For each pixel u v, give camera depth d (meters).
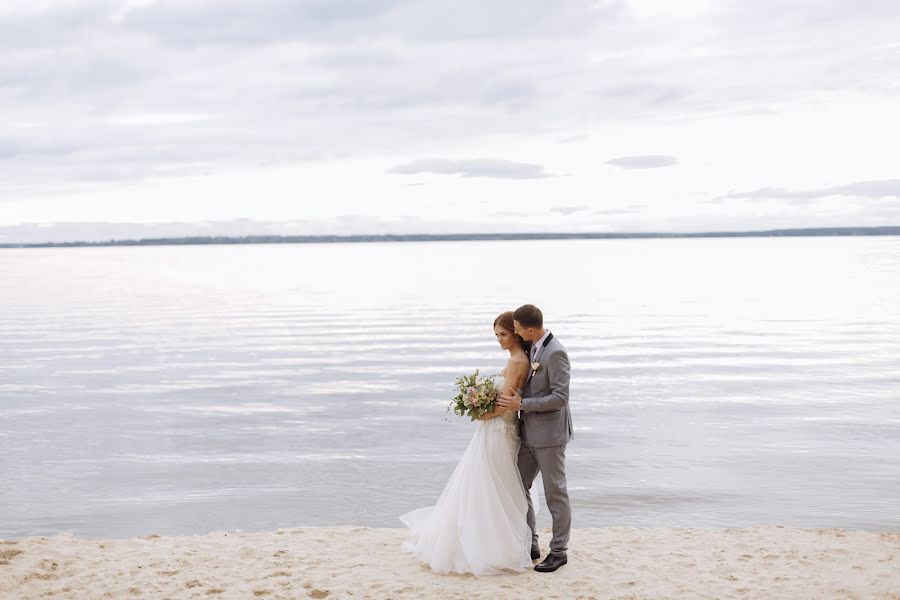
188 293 63.00
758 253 183.75
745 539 6.57
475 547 5.61
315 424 15.03
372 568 5.80
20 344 30.03
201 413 16.30
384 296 56.84
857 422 14.60
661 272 92.62
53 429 14.66
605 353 26.17
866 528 8.37
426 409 16.61
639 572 5.68
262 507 9.47
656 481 10.45
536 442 5.63
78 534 8.41
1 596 5.16
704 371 21.91
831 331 33.00
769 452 12.17
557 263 127.94
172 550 6.25
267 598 5.16
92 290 68.00
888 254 166.75
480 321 38.44
